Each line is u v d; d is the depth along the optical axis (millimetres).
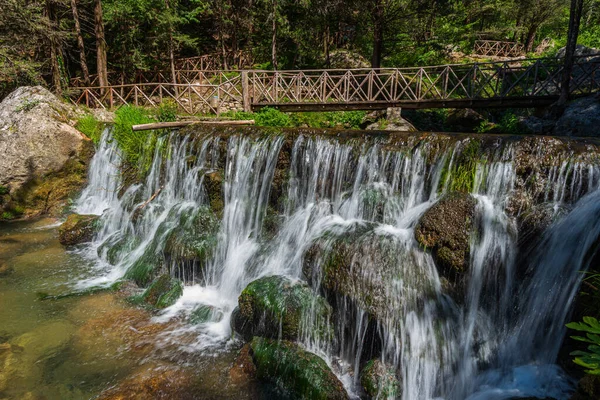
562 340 3617
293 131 6527
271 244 5785
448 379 3842
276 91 12438
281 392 3787
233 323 4676
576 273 3604
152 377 3965
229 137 7273
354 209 5508
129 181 8938
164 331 4785
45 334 4695
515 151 4559
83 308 5289
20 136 8922
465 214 4219
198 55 21625
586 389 2490
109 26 17688
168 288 5520
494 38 23000
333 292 4273
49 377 3971
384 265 4172
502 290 4172
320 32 19062
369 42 19766
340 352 4277
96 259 6922
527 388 3627
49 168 9203
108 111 11398
